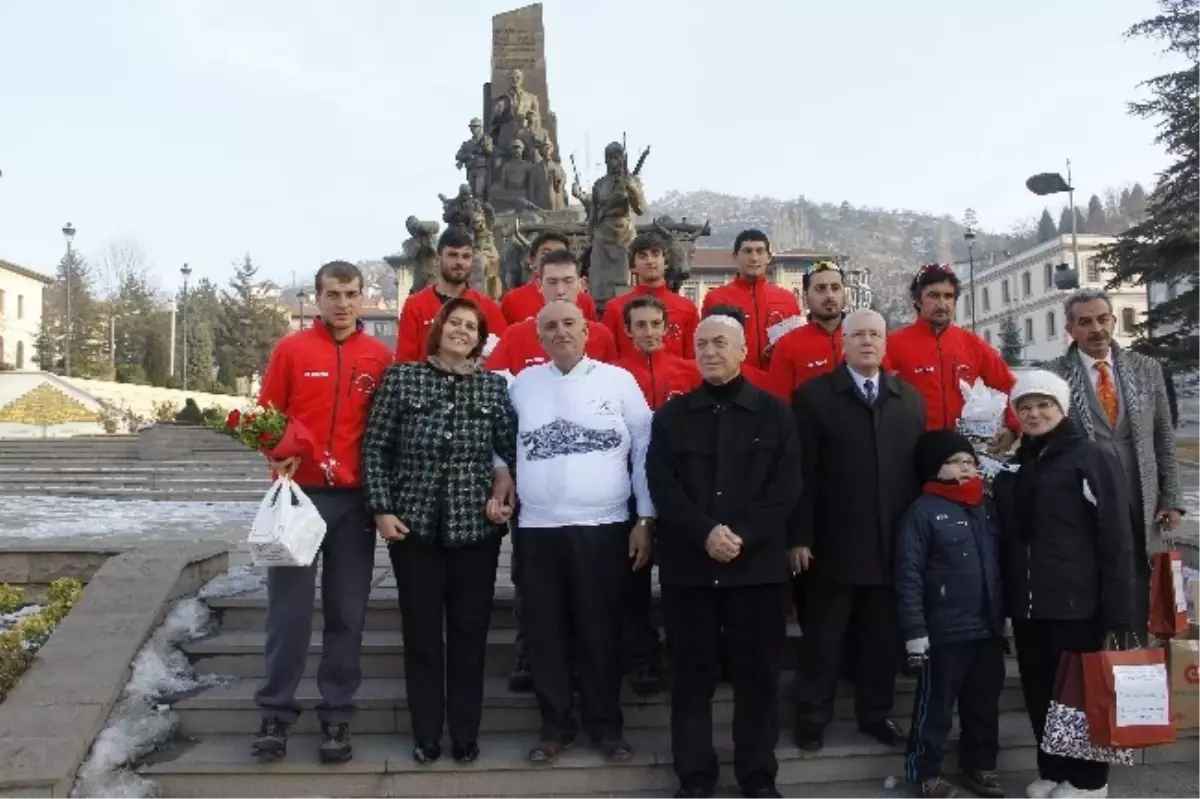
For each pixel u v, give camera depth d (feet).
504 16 92.68
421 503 15.46
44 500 46.03
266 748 15.35
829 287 19.77
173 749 16.16
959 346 20.36
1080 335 18.43
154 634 18.65
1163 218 71.20
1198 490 45.85
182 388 170.40
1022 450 16.08
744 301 23.45
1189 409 96.99
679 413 15.58
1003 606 15.74
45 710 15.55
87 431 122.72
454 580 15.72
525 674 17.75
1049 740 14.80
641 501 16.15
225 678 18.22
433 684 15.66
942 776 16.38
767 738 14.94
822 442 16.60
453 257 20.21
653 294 22.00
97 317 219.00
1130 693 14.06
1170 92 73.05
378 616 20.18
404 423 15.70
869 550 16.21
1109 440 17.98
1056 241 213.05
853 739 16.79
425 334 20.30
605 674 15.80
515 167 89.35
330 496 15.93
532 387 16.53
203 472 58.18
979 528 15.72
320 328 16.55
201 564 21.57
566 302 16.44
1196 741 17.30
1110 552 14.88
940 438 16.05
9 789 13.87
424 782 15.43
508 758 15.70
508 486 16.03
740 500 15.05
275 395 16.06
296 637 15.56
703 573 14.97
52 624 18.93
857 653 17.11
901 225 484.33
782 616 15.12
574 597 15.84
